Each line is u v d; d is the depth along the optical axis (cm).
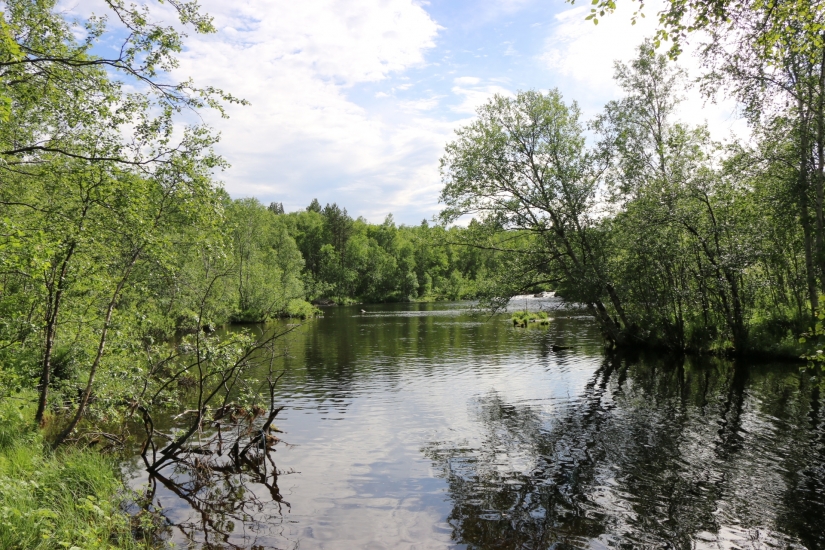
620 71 2830
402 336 3675
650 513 880
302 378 2130
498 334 3734
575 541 790
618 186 2794
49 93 994
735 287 2405
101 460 1059
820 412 1468
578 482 1018
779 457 1126
